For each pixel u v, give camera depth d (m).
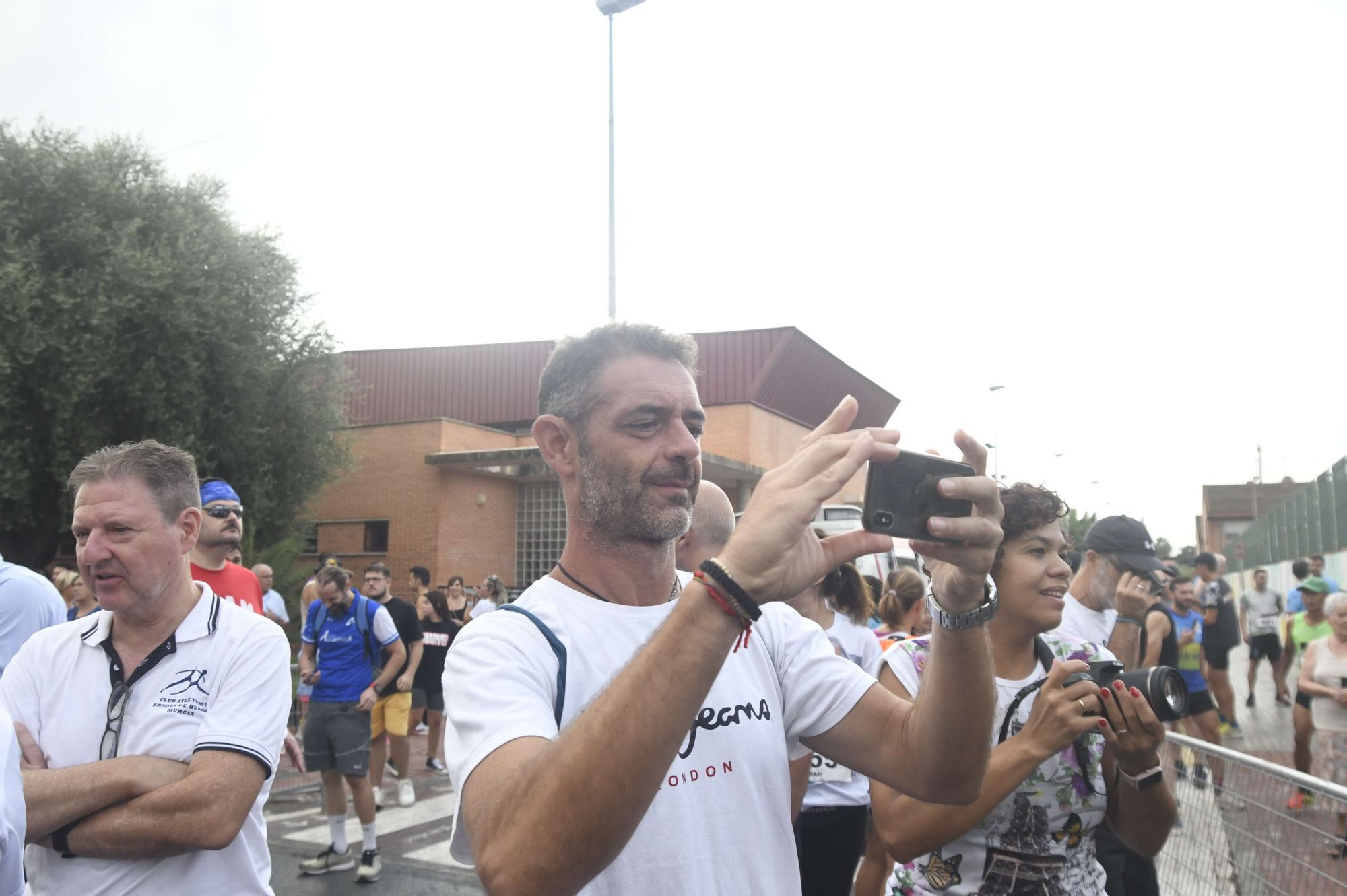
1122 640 3.82
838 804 3.41
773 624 1.70
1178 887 3.05
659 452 1.49
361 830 6.25
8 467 13.85
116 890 1.96
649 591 1.58
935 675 1.46
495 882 1.07
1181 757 3.07
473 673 1.39
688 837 1.40
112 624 2.20
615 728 1.04
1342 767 5.62
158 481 2.16
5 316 13.77
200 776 1.97
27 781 1.86
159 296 15.19
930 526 1.24
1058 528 2.27
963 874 2.17
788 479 1.12
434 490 19.59
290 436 17.50
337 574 5.72
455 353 26.61
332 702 5.51
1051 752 1.92
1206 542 60.19
